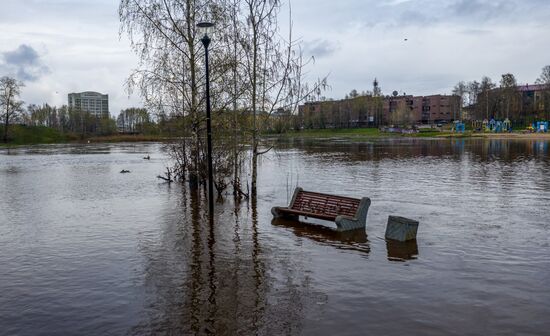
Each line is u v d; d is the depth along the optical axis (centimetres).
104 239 1200
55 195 2083
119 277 887
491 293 778
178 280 862
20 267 966
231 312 710
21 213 1623
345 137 10756
